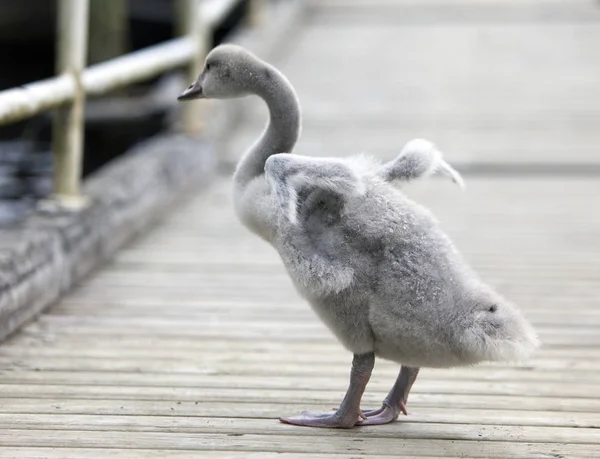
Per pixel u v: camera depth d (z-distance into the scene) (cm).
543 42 2561
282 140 746
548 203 1553
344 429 717
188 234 1390
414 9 3005
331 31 2747
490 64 2373
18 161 2152
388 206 673
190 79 1767
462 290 648
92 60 2472
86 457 655
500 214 1493
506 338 625
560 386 827
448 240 680
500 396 801
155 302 1076
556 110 2044
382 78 2275
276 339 957
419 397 796
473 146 1834
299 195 678
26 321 986
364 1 3147
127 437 693
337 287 659
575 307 1075
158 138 1739
